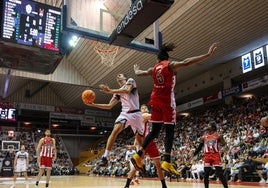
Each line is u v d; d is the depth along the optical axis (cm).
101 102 2647
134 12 462
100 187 866
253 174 1100
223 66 1842
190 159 1462
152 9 441
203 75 2000
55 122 2748
